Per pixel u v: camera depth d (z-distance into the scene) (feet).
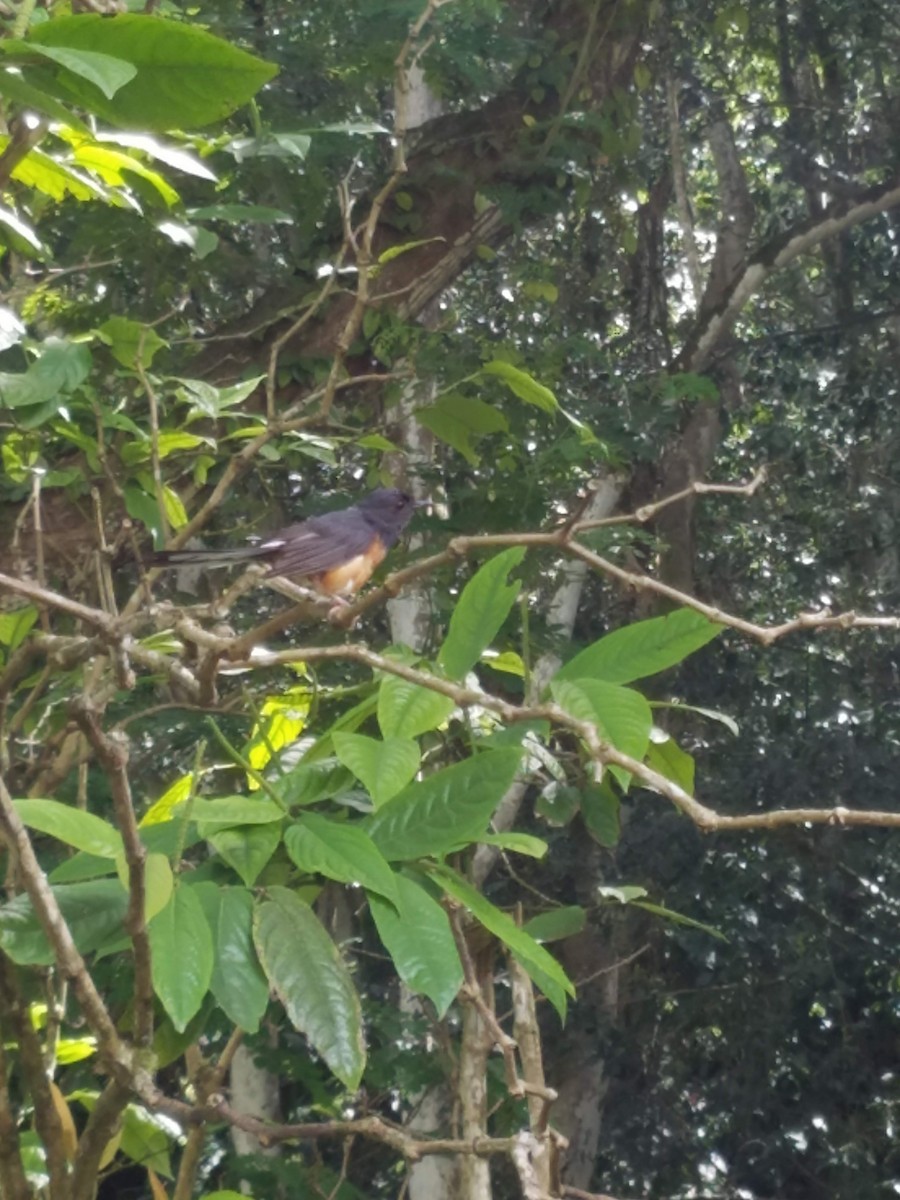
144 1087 6.27
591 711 6.94
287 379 22.39
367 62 25.11
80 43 6.97
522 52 26.45
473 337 26.91
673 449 39.09
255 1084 29.50
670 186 44.93
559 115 26.37
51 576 15.97
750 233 43.06
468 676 8.32
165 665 7.67
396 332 22.29
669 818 36.29
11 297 15.02
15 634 10.25
